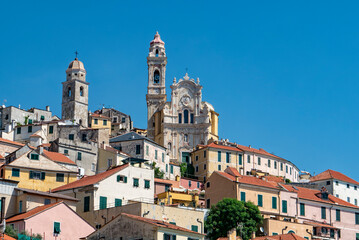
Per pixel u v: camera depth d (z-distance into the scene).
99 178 110.62
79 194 109.31
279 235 108.44
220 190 130.25
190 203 132.00
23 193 101.25
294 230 122.88
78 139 166.00
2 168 115.94
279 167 183.62
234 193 126.94
